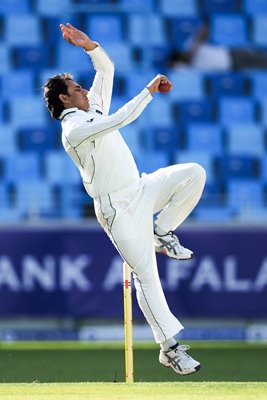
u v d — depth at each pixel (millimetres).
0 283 37656
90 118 20031
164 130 51031
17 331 38062
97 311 37875
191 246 38094
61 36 54531
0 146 50469
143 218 20656
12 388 21156
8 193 48125
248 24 56344
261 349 37281
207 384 22000
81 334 38312
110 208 20516
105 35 54594
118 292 37875
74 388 20953
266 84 53781
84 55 53781
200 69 54719
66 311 37781
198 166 20969
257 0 56812
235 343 39500
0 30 54531
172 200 21141
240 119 52406
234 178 50250
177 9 55750
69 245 37781
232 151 50969
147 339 38500
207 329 38281
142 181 20938
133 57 53906
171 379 29375
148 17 55000
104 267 37875
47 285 37781
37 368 32125
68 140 20266
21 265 37688
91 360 34094
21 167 48938
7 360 34312
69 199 44719
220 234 38188
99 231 37906
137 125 50906
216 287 38094
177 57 54688
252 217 41156
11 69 53656
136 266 20703
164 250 21500
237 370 31562
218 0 56344
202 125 51719
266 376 30016
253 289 38219
